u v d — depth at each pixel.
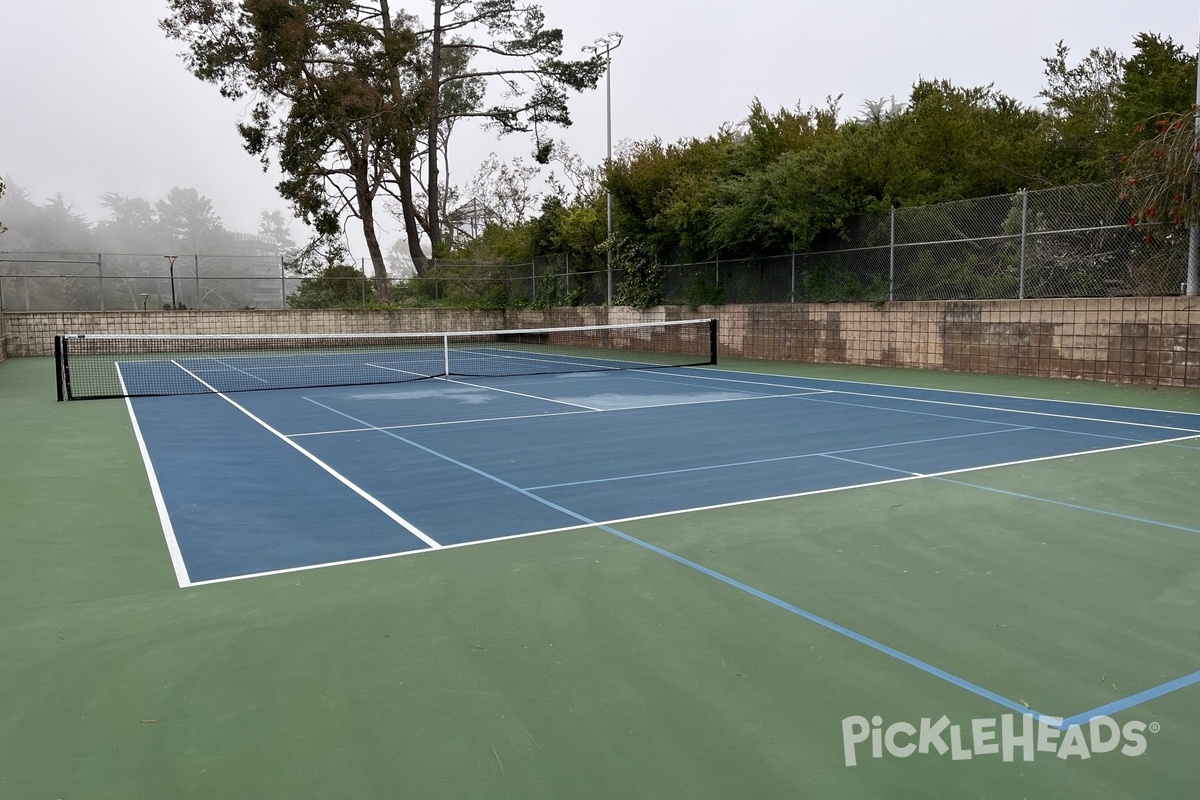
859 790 2.87
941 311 18.64
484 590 4.96
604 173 29.22
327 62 35.22
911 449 9.43
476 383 18.41
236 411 13.91
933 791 2.86
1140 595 4.75
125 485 8.17
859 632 4.25
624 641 4.18
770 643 4.13
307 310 33.69
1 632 4.41
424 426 11.91
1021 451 9.20
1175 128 14.09
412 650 4.11
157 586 5.14
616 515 6.70
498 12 39.34
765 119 24.00
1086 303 15.80
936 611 4.54
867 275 20.66
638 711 3.46
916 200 19.66
